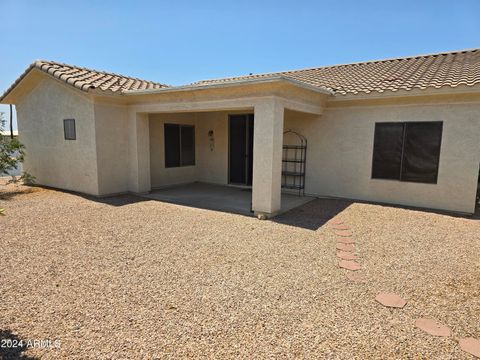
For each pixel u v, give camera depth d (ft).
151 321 12.00
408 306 13.38
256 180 28.09
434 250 20.22
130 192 38.68
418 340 11.10
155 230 23.88
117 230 23.77
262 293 14.29
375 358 10.16
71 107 36.45
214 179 48.29
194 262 17.78
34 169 43.45
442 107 29.99
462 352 10.51
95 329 11.46
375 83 34.96
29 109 42.19
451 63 38.70
